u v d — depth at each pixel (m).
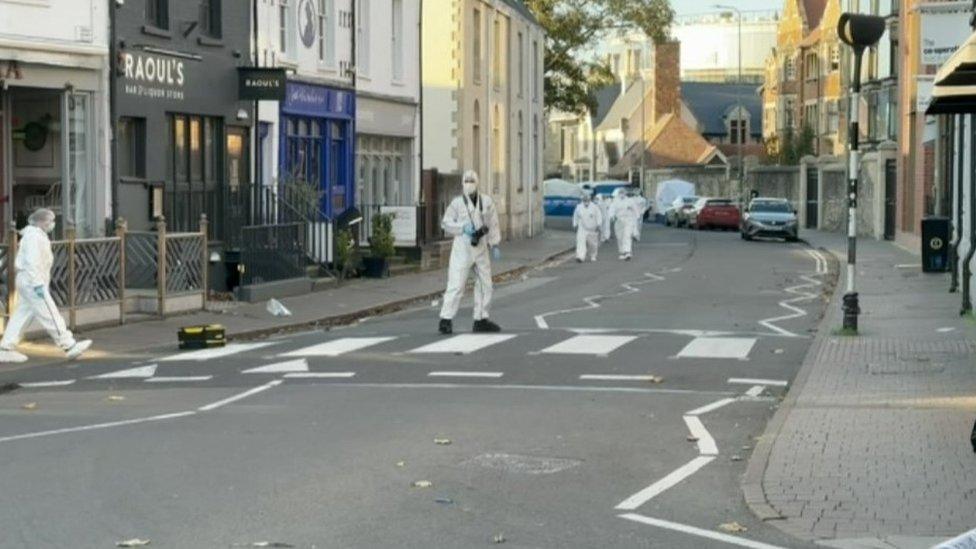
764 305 26.69
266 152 31.50
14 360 18.28
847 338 20.25
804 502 9.97
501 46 55.66
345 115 36.03
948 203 35.66
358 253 33.81
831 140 82.62
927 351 18.62
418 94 42.09
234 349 19.81
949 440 12.21
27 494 10.08
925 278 33.56
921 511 9.66
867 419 13.32
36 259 18.30
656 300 27.94
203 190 27.86
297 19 32.88
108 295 22.19
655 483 10.84
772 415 14.09
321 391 15.61
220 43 28.56
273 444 12.18
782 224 57.06
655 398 15.18
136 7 25.31
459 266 21.56
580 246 43.16
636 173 113.31
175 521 9.30
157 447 12.00
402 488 10.43
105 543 8.69
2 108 23.44
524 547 8.78
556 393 15.50
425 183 43.09
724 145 119.94
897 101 54.47
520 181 60.78
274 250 28.33
